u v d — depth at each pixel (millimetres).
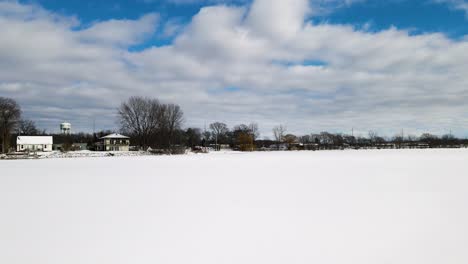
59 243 7855
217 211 11008
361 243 7641
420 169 25641
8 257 7008
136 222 9664
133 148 97375
